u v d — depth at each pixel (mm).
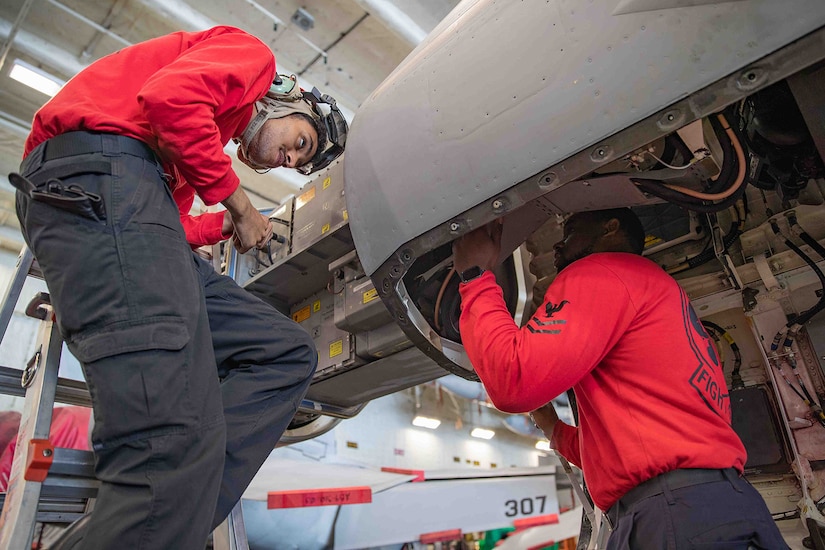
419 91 1460
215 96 1229
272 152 1674
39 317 1669
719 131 1214
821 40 930
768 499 1995
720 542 948
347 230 2104
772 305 1962
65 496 1398
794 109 1224
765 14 972
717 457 1046
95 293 1037
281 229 2412
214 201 1285
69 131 1183
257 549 4801
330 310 2480
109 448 977
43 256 1093
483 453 9852
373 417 8258
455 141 1350
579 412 1301
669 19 1063
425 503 6043
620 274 1240
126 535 890
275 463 5941
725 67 1006
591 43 1157
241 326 1364
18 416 5188
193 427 998
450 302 1959
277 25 4797
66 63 4887
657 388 1137
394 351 2240
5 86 5105
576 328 1150
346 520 5363
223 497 1139
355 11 4707
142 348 996
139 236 1087
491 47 1335
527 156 1235
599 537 2164
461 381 7824
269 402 1287
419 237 1441
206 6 4582
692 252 2145
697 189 1403
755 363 2094
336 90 5578
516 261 2139
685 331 1210
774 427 1994
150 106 1127
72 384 1624
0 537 1297
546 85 1213
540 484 7215
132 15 4688
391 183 1482
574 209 1511
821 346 1842
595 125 1144
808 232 1923
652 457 1061
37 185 1123
